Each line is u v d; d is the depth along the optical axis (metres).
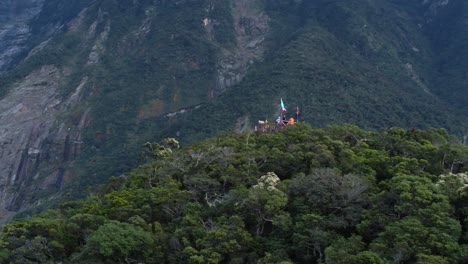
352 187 37.03
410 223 31.92
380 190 38.00
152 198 42.31
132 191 45.03
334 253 31.48
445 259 29.70
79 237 39.78
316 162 42.69
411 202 33.84
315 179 38.38
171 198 41.84
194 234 37.50
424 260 29.64
